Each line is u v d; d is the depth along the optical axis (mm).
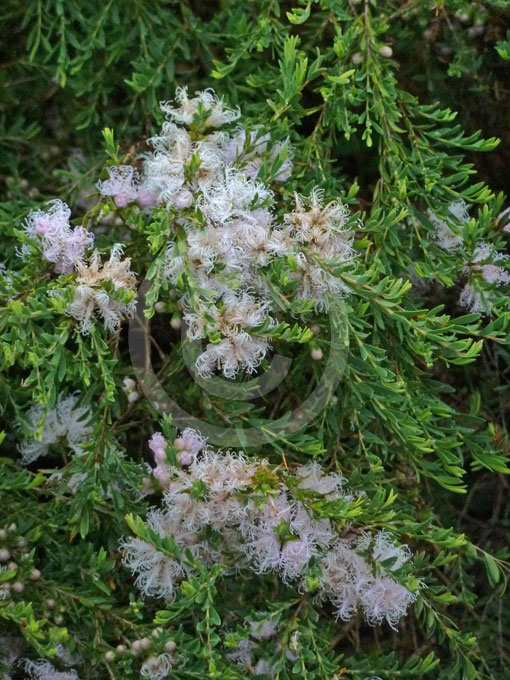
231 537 460
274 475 443
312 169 485
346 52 478
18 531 465
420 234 486
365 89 485
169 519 460
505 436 499
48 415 491
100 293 438
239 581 476
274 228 449
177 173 446
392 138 482
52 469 482
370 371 454
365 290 435
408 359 469
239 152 467
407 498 486
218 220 439
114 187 459
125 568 478
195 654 439
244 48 486
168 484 453
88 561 465
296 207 452
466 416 483
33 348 436
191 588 429
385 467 500
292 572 449
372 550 454
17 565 461
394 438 474
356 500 451
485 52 508
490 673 486
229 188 440
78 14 495
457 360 446
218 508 450
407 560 466
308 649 444
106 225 474
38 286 451
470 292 478
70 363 451
